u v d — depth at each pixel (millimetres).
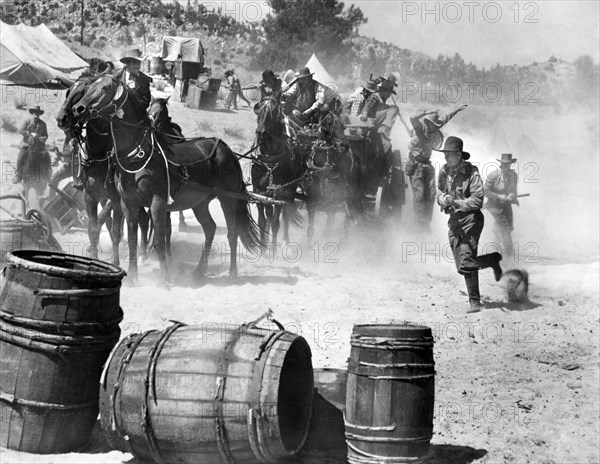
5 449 6965
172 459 6543
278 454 6410
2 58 44781
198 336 6648
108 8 96000
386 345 6621
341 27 70125
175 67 49094
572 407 8164
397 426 6594
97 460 6781
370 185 18516
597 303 12523
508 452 7086
